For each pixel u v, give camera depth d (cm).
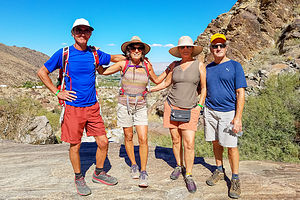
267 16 1595
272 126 691
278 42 1488
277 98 792
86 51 278
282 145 647
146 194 291
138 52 302
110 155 466
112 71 314
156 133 1049
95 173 322
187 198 282
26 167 399
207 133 318
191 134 306
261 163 405
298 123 686
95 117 288
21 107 1111
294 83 895
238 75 278
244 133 712
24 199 279
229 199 278
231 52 1538
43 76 264
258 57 1422
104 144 297
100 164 314
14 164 418
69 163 416
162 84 350
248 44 1533
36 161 433
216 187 309
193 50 318
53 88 271
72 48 271
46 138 1098
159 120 1335
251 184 313
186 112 300
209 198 281
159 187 311
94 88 287
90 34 269
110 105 2641
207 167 388
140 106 316
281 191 291
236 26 1639
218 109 298
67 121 271
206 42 1875
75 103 271
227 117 291
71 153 281
